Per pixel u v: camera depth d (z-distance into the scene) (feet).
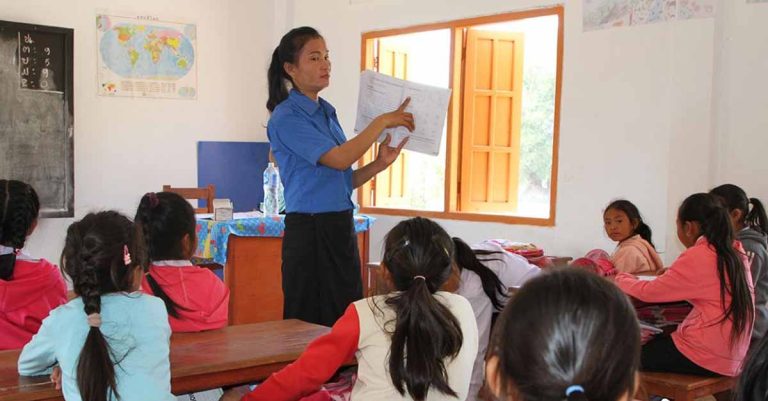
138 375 5.02
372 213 18.88
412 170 19.58
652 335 8.61
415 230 5.31
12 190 7.33
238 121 20.27
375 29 18.48
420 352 4.98
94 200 17.75
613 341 2.54
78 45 17.28
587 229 14.65
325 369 5.32
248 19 20.22
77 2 17.21
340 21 19.22
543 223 15.40
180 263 6.93
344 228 7.70
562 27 14.87
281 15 20.43
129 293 5.25
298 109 7.60
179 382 5.68
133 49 18.20
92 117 17.62
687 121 13.10
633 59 13.78
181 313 6.76
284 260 7.77
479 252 9.04
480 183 17.22
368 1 18.54
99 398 4.76
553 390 2.53
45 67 16.52
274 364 6.12
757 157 12.71
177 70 19.01
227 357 5.97
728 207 9.55
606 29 14.12
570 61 14.75
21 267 7.35
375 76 8.34
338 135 8.09
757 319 9.01
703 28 12.87
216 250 12.73
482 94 16.98
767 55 12.57
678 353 8.34
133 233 5.32
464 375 5.28
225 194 19.94
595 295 2.61
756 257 9.08
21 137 16.25
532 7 15.38
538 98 17.71
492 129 17.02
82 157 17.52
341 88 19.31
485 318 8.44
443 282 5.43
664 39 13.35
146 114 18.54
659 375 8.37
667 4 13.28
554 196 15.19
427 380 4.97
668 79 13.33
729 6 12.85
